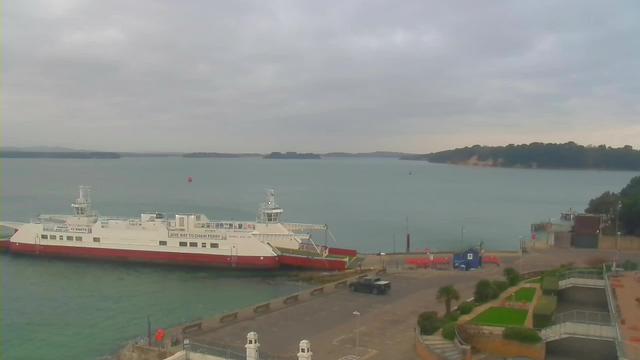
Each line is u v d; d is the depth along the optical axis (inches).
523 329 1807.3
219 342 2103.8
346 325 2320.4
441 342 1932.8
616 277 2549.2
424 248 5497.1
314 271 3917.3
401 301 2709.2
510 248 5418.3
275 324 2354.8
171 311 3024.1
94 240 4379.9
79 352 2390.5
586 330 1747.0
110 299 3292.3
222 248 4050.2
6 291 3486.7
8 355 2359.7
